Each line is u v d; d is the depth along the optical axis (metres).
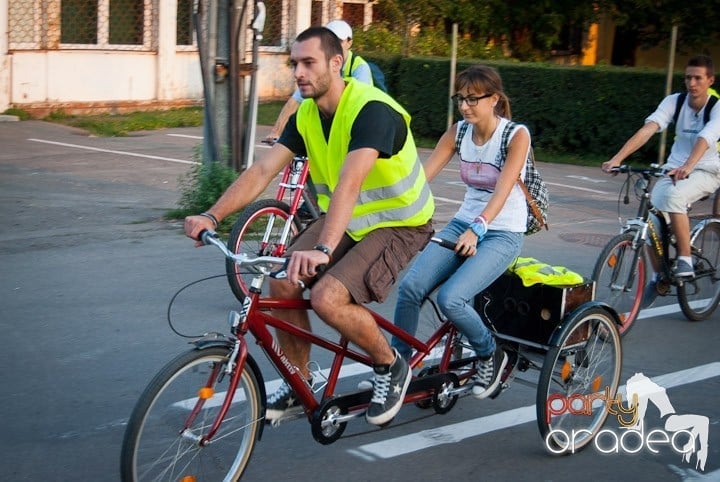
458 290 4.48
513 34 21.14
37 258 7.85
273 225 7.04
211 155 9.62
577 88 15.82
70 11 17.59
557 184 13.27
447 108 17.11
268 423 4.17
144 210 9.98
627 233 6.56
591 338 4.82
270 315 3.96
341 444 4.70
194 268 7.74
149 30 18.89
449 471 4.46
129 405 5.04
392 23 20.11
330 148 4.07
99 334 6.10
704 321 7.17
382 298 4.09
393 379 4.27
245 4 9.48
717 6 19.44
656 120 6.78
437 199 11.52
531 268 4.75
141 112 18.66
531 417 5.17
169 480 3.79
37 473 4.23
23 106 16.98
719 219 7.17
